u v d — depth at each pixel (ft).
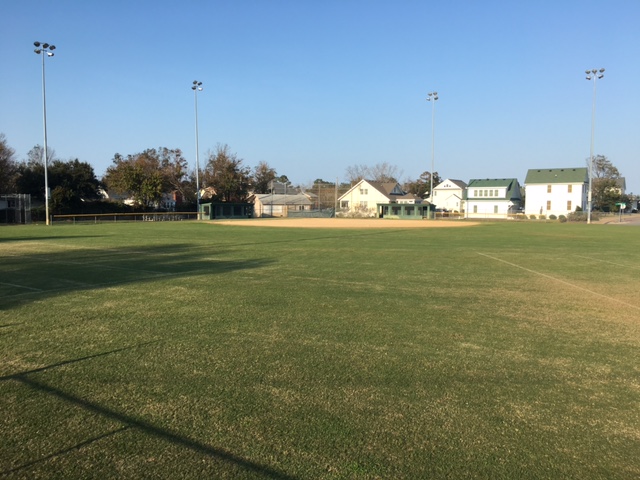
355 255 54.34
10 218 160.66
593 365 16.49
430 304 26.68
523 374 15.55
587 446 10.92
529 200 260.62
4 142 196.03
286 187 363.35
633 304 27.22
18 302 26.58
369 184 272.51
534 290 31.73
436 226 140.77
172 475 9.65
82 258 49.90
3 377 14.93
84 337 19.44
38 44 131.34
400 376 15.24
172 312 24.12
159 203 221.87
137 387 14.15
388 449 10.69
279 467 9.95
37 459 10.22
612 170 330.95
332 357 17.08
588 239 84.99
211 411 12.54
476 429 11.69
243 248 62.54
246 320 22.49
